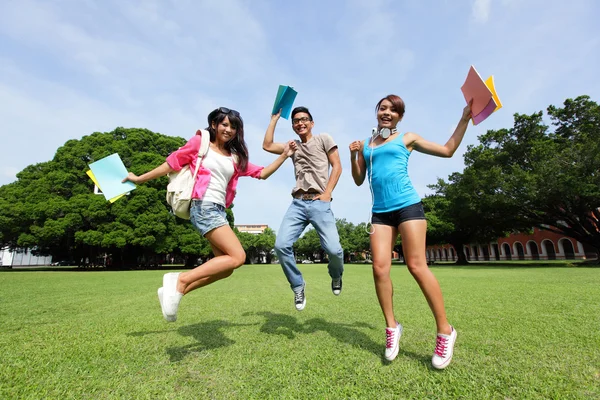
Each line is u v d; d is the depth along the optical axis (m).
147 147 27.89
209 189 2.29
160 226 24.06
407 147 2.41
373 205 2.37
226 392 1.59
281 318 3.50
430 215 32.44
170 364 1.99
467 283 7.54
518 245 44.59
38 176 25.11
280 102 3.22
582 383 1.63
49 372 1.84
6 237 23.27
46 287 7.49
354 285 7.83
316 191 2.96
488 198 21.17
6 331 2.88
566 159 18.38
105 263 31.16
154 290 6.80
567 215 20.41
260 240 58.41
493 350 2.19
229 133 2.49
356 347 2.35
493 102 2.04
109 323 3.24
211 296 5.73
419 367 1.92
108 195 2.35
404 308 4.11
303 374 1.82
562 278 8.62
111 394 1.56
